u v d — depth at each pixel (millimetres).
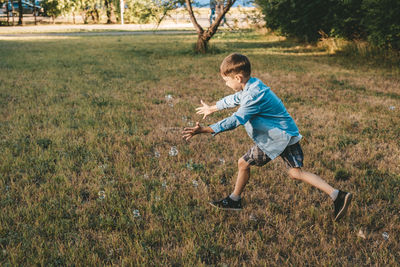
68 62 11016
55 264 2225
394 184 3348
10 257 2271
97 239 2494
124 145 4203
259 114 2516
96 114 5449
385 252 2375
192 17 13227
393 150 4223
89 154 3945
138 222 2686
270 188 3285
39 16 41219
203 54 13266
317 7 14125
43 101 6184
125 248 2396
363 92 7176
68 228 2590
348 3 11719
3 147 4086
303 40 16703
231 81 2516
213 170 3658
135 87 7520
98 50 14398
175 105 6090
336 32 13398
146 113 5609
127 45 16547
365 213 2805
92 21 39781
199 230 2584
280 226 2672
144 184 3291
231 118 2422
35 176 3422
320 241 2494
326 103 6348
